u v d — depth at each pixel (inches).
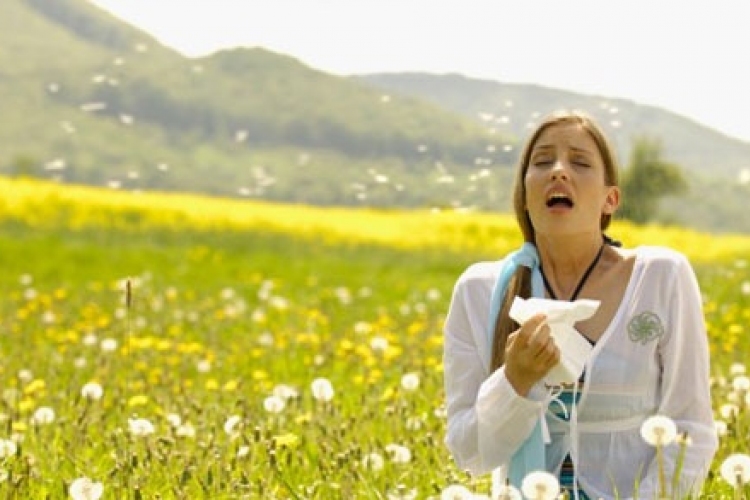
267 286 1159.6
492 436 302.4
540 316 290.8
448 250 2134.6
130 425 398.9
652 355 312.0
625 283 314.7
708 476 350.0
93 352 753.6
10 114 6437.0
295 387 543.2
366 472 382.9
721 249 1916.8
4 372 690.8
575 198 309.3
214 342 816.3
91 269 1503.4
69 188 2736.2
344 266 1592.0
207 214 2496.3
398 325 904.3
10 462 390.9
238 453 382.3
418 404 517.0
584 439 312.3
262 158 5497.1
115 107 6382.9
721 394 533.0
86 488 322.0
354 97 5664.4
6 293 1235.9
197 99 6092.5
